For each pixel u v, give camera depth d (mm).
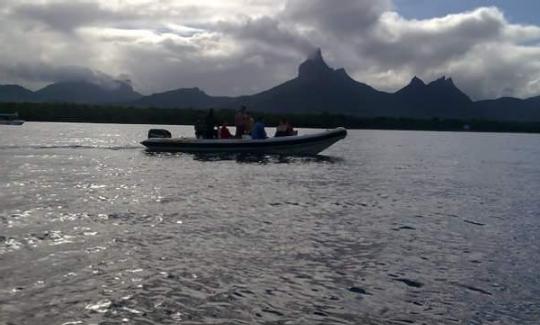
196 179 18109
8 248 8320
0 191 14430
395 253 8664
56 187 15484
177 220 10844
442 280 7340
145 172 20141
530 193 17219
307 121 110812
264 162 25344
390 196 15461
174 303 6246
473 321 5992
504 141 82875
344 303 6406
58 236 9180
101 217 10961
